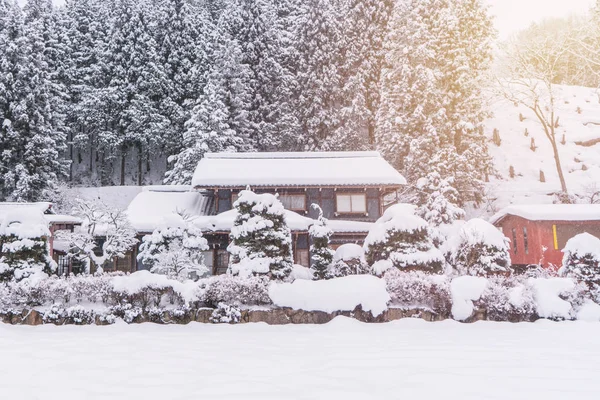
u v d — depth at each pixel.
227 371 7.05
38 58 43.44
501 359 8.05
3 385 6.24
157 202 30.53
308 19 53.88
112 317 13.54
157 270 18.92
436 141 38.84
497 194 42.16
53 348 9.14
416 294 14.11
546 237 26.89
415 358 8.13
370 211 30.19
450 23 41.84
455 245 19.81
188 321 13.66
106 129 51.88
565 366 7.45
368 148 47.75
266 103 49.56
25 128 40.91
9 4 46.00
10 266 15.51
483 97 44.41
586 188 39.72
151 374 6.85
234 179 28.84
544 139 50.69
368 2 53.62
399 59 43.56
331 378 6.57
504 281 15.34
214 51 48.84
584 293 14.79
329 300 13.83
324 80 49.91
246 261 16.25
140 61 53.53
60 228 27.66
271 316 13.66
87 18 60.34
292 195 30.12
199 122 40.91
